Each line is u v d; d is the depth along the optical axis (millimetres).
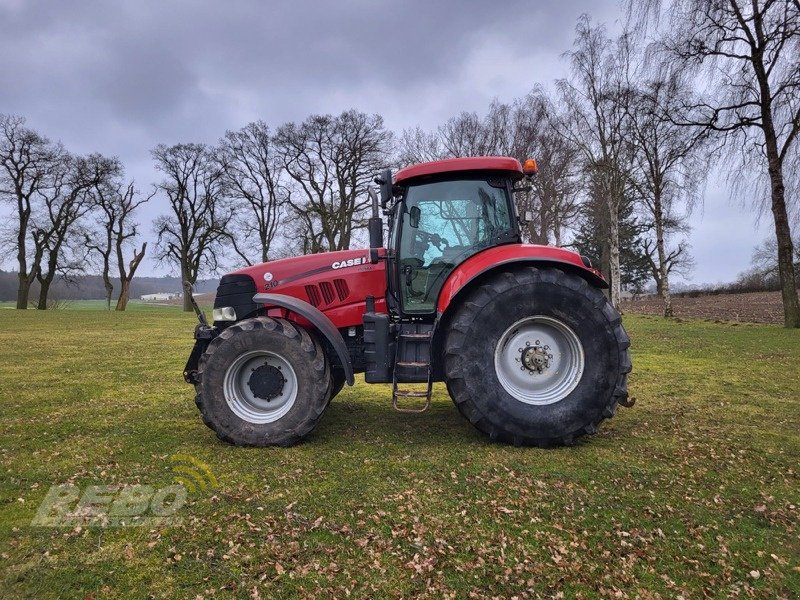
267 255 33688
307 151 31000
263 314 4426
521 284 3795
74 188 33562
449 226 4352
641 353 8914
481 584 2062
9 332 15180
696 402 5188
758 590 2035
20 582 2086
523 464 3377
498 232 4309
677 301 33531
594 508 2715
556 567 2178
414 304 4324
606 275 28891
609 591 2018
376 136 30234
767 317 18547
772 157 12992
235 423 3857
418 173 4301
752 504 2770
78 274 35438
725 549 2316
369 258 4426
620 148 19672
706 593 2014
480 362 3768
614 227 20500
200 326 4586
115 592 2021
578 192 24734
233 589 2035
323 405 3842
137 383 6676
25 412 5035
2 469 3373
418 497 2859
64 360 8984
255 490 2982
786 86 12359
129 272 35469
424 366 3982
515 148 21547
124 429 4379
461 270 4051
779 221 13141
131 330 16016
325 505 2764
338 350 3961
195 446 3869
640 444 3822
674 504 2768
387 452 3670
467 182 4371
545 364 3883
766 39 12477
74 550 2330
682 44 13406
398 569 2168
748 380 6344
